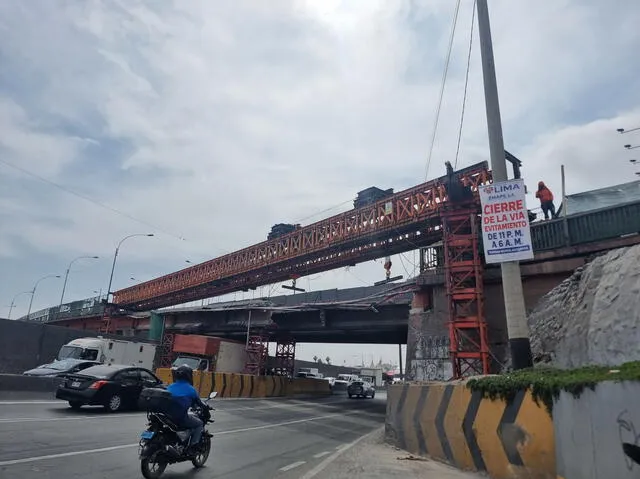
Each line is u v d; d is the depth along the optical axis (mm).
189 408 8352
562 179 23594
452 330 25969
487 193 11562
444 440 9852
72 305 86438
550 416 6469
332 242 40062
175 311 58250
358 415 27812
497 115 12523
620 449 4293
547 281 23109
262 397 37969
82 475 7371
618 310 11633
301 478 8336
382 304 36812
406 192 34375
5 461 7867
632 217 21125
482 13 13477
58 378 20703
